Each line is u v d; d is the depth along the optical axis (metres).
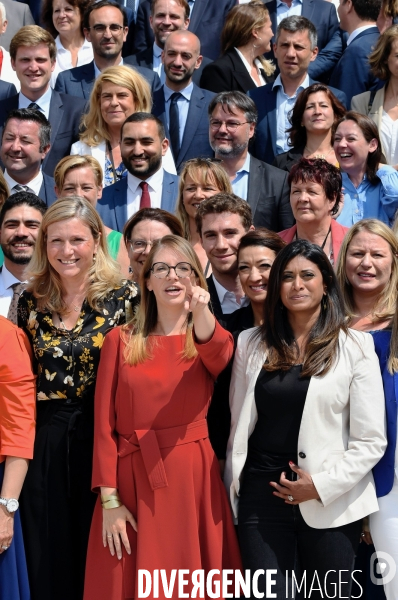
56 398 7.35
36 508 7.30
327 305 7.14
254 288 7.71
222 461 7.54
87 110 12.34
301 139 11.64
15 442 7.13
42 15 14.92
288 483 6.83
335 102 11.46
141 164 10.66
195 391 7.12
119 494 7.11
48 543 7.27
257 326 7.50
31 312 7.54
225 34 13.72
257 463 7.08
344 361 7.01
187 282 7.14
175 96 12.71
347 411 7.07
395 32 11.98
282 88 12.66
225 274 8.38
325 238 9.20
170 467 7.02
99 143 11.78
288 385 6.97
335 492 6.77
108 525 7.04
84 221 7.43
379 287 7.93
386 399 7.14
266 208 10.63
